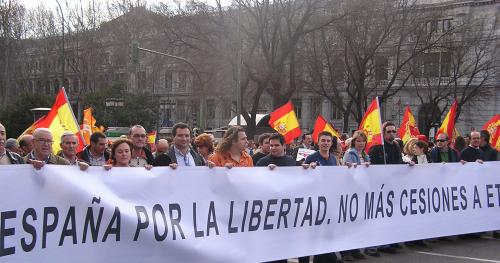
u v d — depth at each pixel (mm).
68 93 53938
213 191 5109
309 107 57938
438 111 39500
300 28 28188
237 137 5918
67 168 4180
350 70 29656
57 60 51750
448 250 7426
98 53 44562
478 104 45969
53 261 4082
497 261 6770
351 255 6723
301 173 5895
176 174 4832
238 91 26562
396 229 6930
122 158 5266
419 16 29844
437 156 8891
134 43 22766
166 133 32781
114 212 4414
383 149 7855
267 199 5547
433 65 36125
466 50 33750
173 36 30172
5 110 35188
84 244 4250
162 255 4719
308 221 5934
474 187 7918
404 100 47188
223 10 28672
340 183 6293
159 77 44219
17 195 3910
